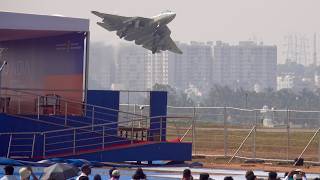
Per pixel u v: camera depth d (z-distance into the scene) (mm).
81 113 68000
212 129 112375
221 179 58938
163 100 70625
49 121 66125
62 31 67250
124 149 66500
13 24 65562
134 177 45469
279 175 62906
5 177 45719
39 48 71625
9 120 64625
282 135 110438
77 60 68562
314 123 111812
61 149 65938
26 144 64875
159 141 68688
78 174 46062
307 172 66500
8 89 66062
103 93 69062
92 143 67125
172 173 62188
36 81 71750
